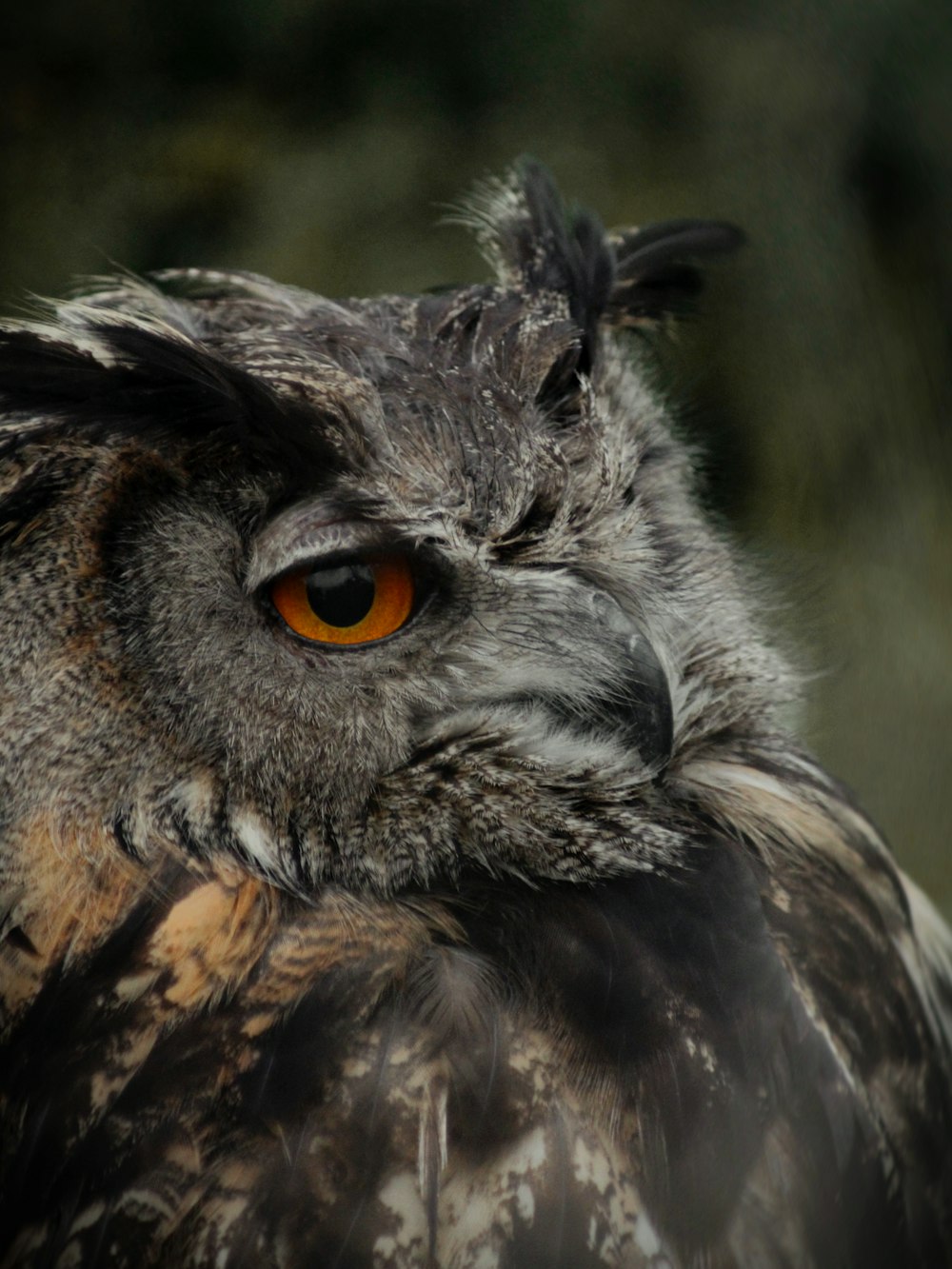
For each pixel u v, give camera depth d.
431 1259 2.04
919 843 3.27
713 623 2.10
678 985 2.06
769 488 3.17
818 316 3.19
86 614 2.06
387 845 2.07
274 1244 2.04
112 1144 2.05
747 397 3.17
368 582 2.07
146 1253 2.04
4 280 3.22
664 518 2.11
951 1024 2.14
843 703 3.23
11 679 2.06
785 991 2.07
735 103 3.14
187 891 2.06
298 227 3.18
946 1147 2.10
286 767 2.07
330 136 3.21
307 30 3.17
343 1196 2.04
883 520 3.26
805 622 2.15
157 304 2.11
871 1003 2.08
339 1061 2.05
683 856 2.08
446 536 2.07
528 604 2.08
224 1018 2.05
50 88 3.22
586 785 2.08
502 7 3.13
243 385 2.06
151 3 3.18
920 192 3.21
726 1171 2.05
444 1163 2.04
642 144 3.15
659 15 3.13
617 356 2.13
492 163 3.15
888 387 3.25
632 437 2.11
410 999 2.05
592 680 2.08
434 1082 2.05
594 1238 2.04
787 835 2.10
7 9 3.18
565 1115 2.05
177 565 2.06
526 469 2.08
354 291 3.16
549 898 2.07
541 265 2.13
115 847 2.06
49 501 2.06
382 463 2.07
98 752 2.06
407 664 2.07
